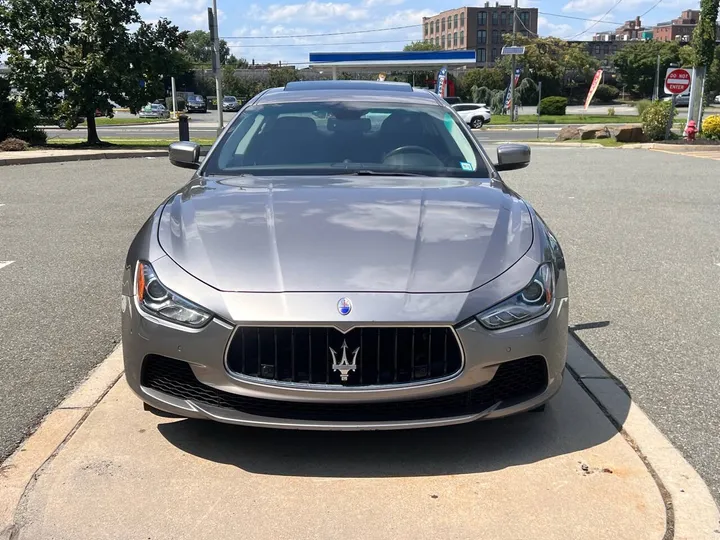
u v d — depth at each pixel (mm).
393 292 2770
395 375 2748
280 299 2744
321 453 3041
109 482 2803
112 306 5148
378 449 3080
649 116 24109
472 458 3008
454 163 4164
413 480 2840
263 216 3254
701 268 6426
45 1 19266
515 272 2930
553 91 78062
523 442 3148
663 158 18000
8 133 20000
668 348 4395
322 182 3795
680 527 2541
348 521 2576
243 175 4008
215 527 2535
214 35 23734
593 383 3820
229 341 2744
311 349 2730
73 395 3604
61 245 7137
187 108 61312
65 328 4660
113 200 10070
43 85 19672
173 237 3127
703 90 23984
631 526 2549
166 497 2709
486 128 38750
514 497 2725
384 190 3639
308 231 3102
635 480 2840
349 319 2689
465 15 151500
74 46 20203
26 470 2881
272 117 4520
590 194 11086
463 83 73500
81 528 2518
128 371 3018
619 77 96750
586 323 4883
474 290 2816
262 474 2875
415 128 4426
